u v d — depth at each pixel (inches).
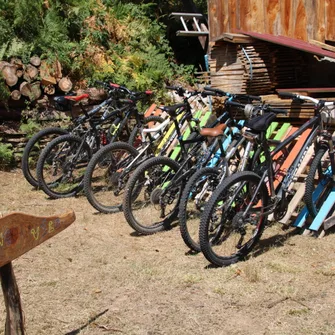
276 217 210.7
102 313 162.9
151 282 181.9
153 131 259.9
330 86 323.6
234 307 163.9
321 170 220.2
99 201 260.5
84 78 347.9
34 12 340.2
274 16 320.2
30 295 174.9
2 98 314.5
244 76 297.9
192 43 465.1
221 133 203.6
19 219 115.0
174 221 241.3
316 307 162.1
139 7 428.5
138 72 374.6
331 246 205.8
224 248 196.5
